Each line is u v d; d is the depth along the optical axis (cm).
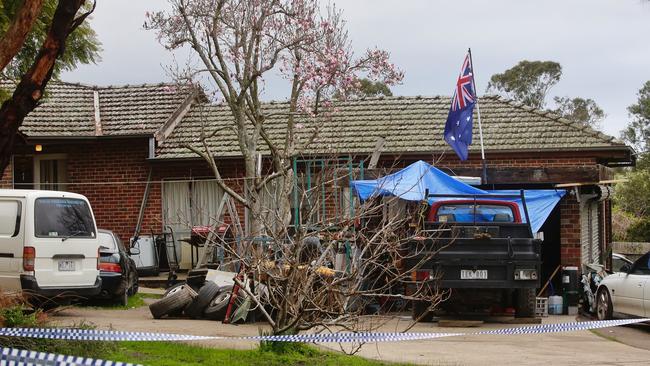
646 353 1176
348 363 961
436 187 1650
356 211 1172
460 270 1444
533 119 2241
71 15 873
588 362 1071
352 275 950
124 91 2489
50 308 1491
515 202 1599
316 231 963
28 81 871
